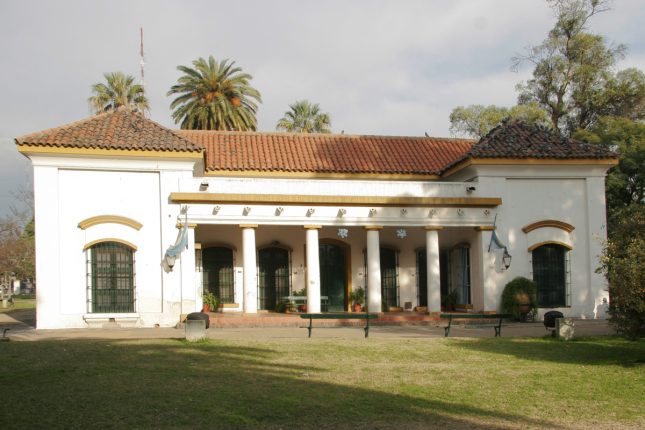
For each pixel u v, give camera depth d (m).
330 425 7.67
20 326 20.84
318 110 52.66
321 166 23.73
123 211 20.08
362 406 8.59
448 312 23.83
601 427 7.83
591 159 22.52
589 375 11.13
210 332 18.02
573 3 38.56
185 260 20.22
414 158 25.45
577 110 39.59
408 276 24.89
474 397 9.29
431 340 15.88
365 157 25.05
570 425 7.89
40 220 19.44
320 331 18.45
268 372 10.98
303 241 24.17
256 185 21.16
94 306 19.78
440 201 21.78
